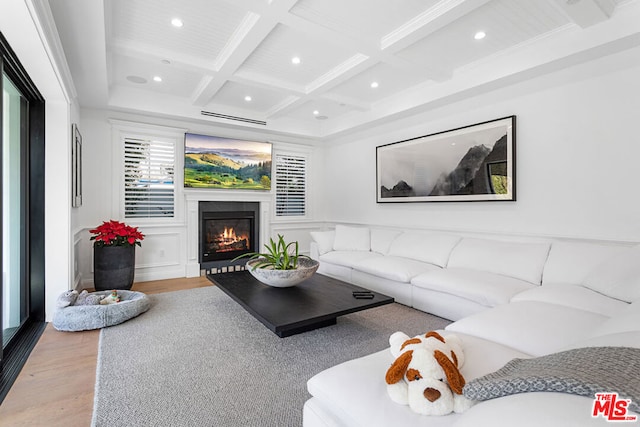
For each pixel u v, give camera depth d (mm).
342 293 2641
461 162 3619
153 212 4340
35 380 1826
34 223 2713
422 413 964
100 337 2402
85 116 3875
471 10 2203
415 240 3777
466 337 1559
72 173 2938
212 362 2035
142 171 4262
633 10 2197
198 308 3105
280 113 4664
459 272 2891
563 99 2812
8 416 1513
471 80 3199
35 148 2711
